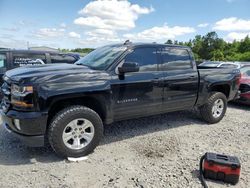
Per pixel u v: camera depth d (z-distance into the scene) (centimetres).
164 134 518
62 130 372
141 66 463
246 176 357
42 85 356
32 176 334
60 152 377
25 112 353
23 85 351
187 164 384
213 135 523
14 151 410
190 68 542
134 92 448
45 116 360
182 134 522
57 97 367
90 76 399
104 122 436
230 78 612
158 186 321
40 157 391
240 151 444
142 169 364
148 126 567
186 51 541
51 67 421
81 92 383
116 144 455
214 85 584
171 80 499
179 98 522
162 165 378
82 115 387
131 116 463
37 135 363
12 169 352
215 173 338
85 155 399
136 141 472
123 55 443
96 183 323
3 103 398
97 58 476
